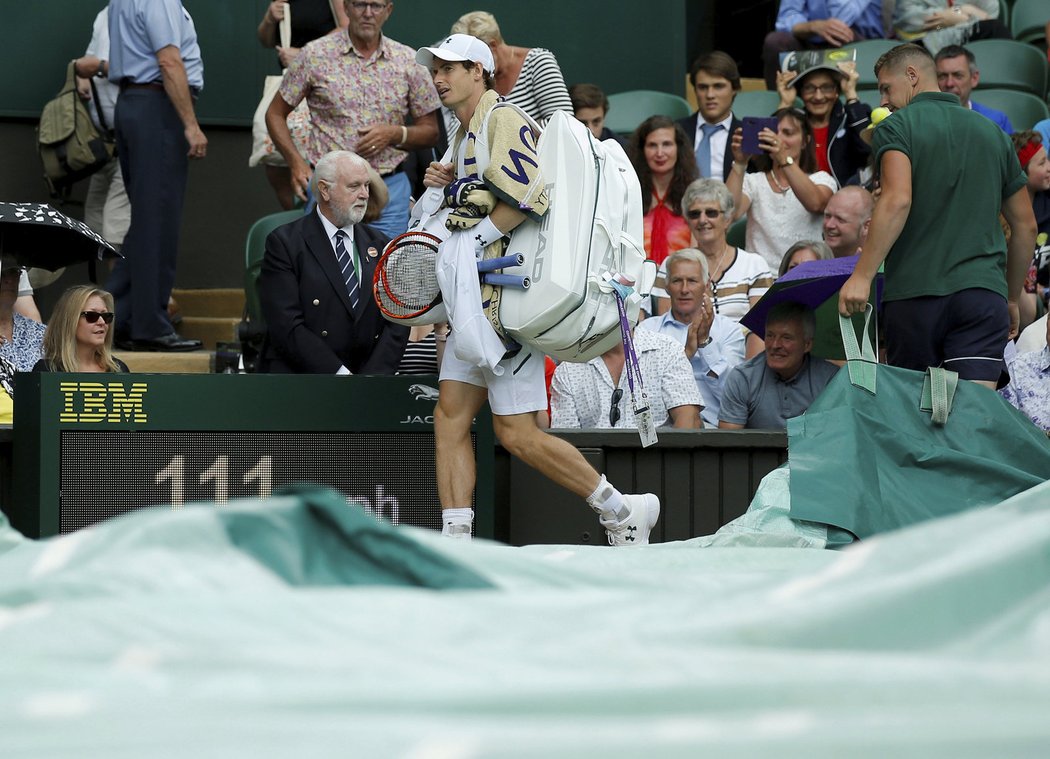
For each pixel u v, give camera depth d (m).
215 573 6.20
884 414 18.64
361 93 28.92
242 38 37.03
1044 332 26.45
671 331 26.08
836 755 3.95
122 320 30.38
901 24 39.19
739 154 30.72
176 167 30.03
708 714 4.41
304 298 22.56
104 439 17.86
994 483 18.23
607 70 40.47
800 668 4.80
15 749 4.18
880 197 19.86
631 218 18.97
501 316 18.27
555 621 5.86
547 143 18.62
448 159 19.67
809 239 29.91
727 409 23.09
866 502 17.53
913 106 20.56
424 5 38.47
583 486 19.23
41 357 23.69
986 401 18.77
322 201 22.75
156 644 5.32
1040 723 4.14
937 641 5.33
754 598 5.84
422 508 19.05
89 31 35.81
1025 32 43.09
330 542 6.62
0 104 35.25
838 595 5.43
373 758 3.98
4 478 18.86
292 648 5.31
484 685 4.66
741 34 43.72
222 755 4.04
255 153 32.50
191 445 18.16
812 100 31.89
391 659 5.16
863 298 19.27
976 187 20.34
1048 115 37.50
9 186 35.47
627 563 10.41
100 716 4.46
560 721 4.35
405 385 18.91
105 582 6.07
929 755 3.95
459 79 18.75
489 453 19.09
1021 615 5.33
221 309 36.16
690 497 20.86
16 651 5.31
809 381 22.77
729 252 28.20
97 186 33.34
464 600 6.08
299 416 18.53
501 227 18.16
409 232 19.38
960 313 20.31
